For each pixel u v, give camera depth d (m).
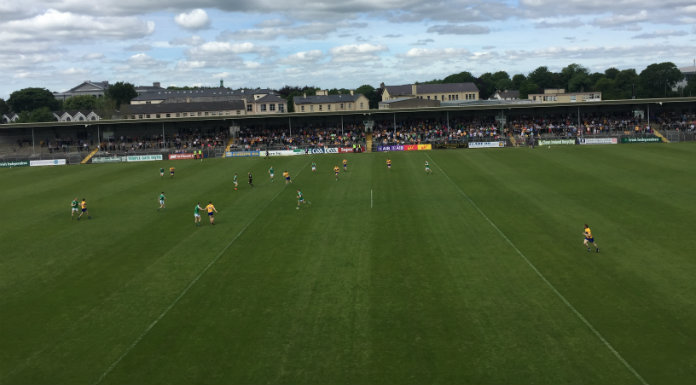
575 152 79.25
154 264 33.62
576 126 98.88
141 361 21.77
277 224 42.66
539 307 25.56
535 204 46.84
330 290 28.41
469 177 62.06
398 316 25.06
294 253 34.94
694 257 31.59
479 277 29.64
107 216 47.66
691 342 21.84
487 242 36.06
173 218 46.06
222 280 30.39
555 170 64.50
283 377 20.27
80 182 68.50
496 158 76.94
